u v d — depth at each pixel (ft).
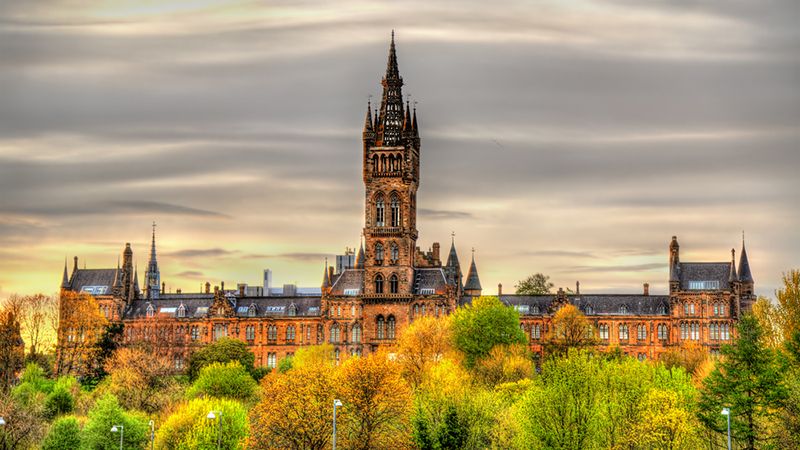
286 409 463.42
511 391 598.75
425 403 492.13
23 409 549.54
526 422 443.32
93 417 498.28
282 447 469.98
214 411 467.93
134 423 497.46
